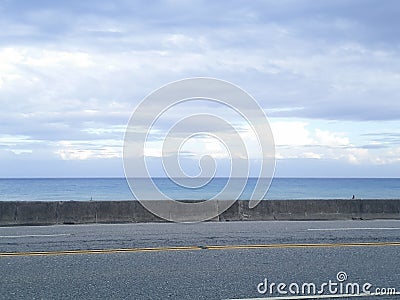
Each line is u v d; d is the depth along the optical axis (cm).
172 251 1040
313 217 1688
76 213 1555
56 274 841
